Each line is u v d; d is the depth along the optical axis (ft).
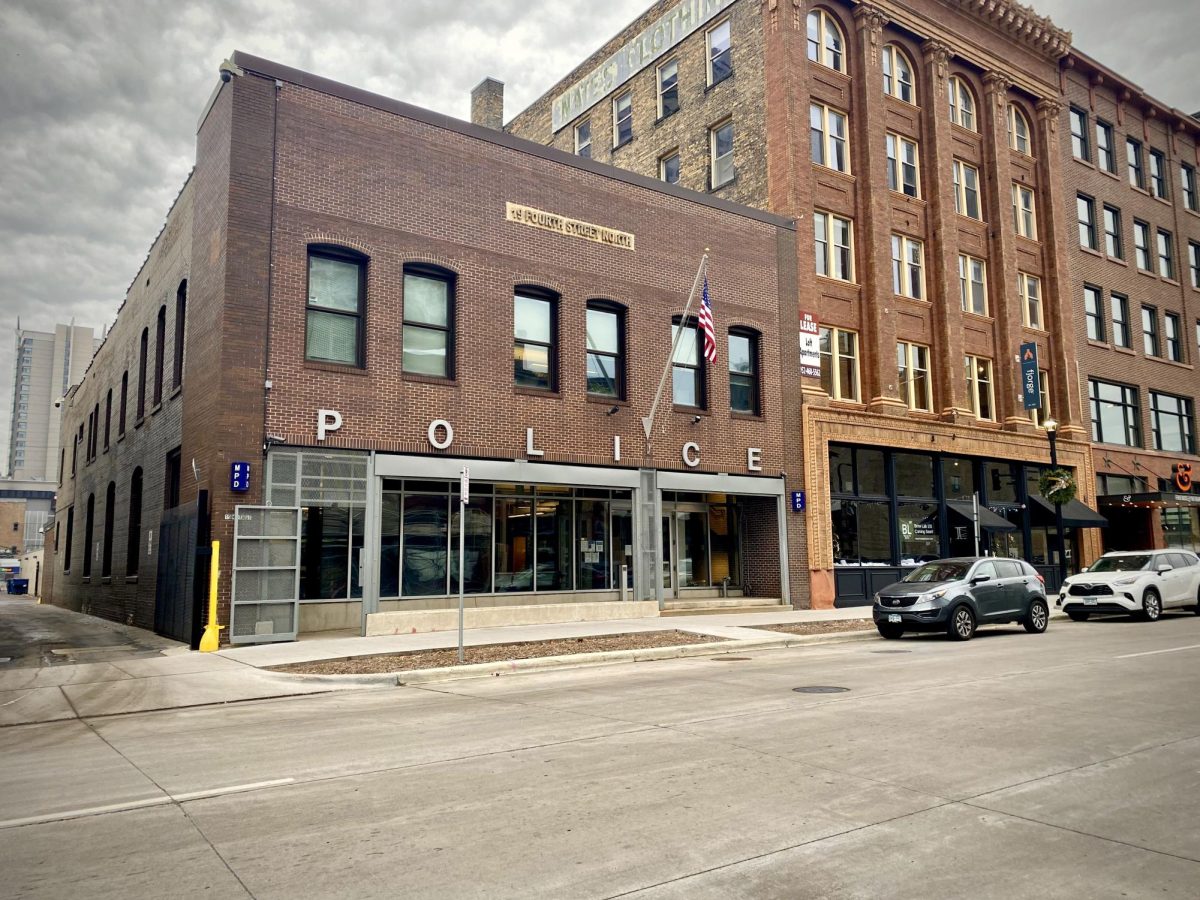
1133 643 52.06
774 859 15.78
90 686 38.11
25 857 16.29
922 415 91.91
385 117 58.80
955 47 100.53
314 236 54.95
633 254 71.26
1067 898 14.10
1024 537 100.42
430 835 17.25
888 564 85.87
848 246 89.71
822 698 33.12
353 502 55.06
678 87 99.04
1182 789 20.34
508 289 63.62
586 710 31.45
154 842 17.07
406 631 55.77
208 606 49.34
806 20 88.99
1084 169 117.70
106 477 91.56
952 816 18.33
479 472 60.18
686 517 78.64
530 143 66.03
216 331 52.21
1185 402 128.06
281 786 21.20
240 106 53.01
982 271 102.78
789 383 80.59
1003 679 37.47
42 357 615.57
